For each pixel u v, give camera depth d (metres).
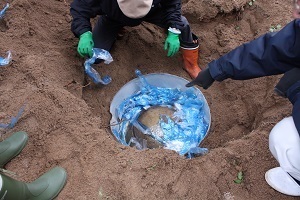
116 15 2.30
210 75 1.89
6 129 1.97
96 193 1.76
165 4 2.40
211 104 2.46
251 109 2.32
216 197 1.81
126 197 1.74
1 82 2.18
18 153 1.90
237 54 1.77
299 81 1.62
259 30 2.64
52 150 1.89
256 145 1.94
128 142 2.27
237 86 2.45
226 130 2.33
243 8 2.74
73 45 2.51
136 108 2.39
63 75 2.29
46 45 2.44
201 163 1.87
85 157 1.86
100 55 2.36
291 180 1.75
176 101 2.42
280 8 2.71
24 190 1.66
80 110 2.03
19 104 2.03
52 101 2.04
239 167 1.88
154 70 2.64
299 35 1.53
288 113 2.07
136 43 2.68
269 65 1.66
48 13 2.65
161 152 1.88
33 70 2.19
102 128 2.10
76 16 2.36
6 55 2.28
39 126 1.97
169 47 2.40
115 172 1.80
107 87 2.49
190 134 2.28
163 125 2.31
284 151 1.61
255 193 1.83
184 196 1.79
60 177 1.79
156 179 1.80
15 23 2.47
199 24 2.79
